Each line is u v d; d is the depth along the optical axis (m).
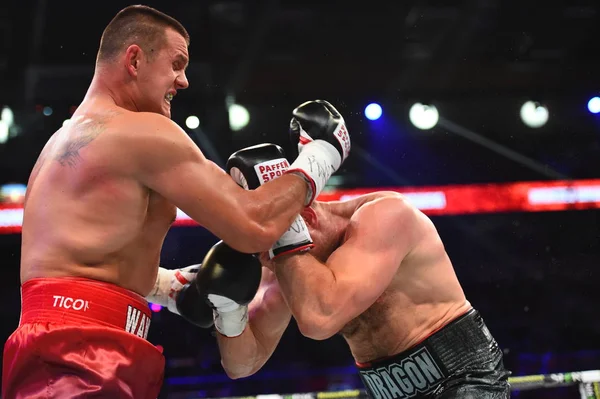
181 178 2.10
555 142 8.70
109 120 2.17
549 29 7.85
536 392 5.51
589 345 9.31
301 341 8.66
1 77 7.52
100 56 2.39
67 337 1.98
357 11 7.44
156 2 7.03
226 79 8.12
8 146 7.67
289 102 8.27
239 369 2.64
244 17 7.40
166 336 8.47
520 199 8.91
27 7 6.74
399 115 8.49
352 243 2.36
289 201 2.24
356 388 7.70
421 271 2.50
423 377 2.46
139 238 2.20
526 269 9.77
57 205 2.14
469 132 8.61
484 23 7.70
